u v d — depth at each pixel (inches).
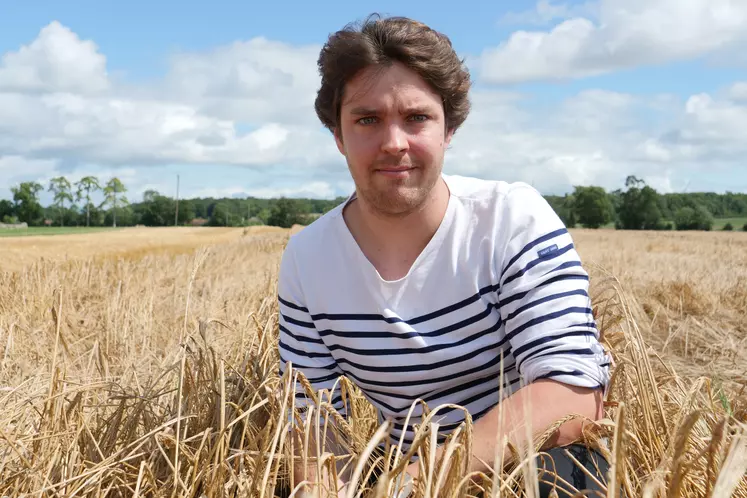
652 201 3270.2
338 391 79.1
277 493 74.3
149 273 260.5
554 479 59.0
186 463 72.9
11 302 183.8
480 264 68.6
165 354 131.8
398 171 65.8
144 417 83.1
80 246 525.7
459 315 69.7
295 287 77.4
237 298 199.8
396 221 68.7
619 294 86.3
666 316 206.4
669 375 88.4
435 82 66.2
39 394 84.4
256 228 1222.9
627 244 803.4
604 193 3462.1
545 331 65.1
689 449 65.3
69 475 70.7
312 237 76.0
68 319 165.9
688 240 1119.0
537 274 66.6
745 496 58.7
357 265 71.8
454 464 54.3
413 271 69.7
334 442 72.7
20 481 71.7
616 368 78.0
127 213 3713.1
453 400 73.5
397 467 51.4
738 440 45.5
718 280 280.7
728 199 3922.2
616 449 49.9
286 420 69.3
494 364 71.6
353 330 73.4
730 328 197.5
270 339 99.1
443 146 68.2
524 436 60.1
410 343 70.8
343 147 74.9
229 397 86.0
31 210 3619.6
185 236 832.3
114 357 128.7
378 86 65.2
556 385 63.1
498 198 69.4
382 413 81.4
